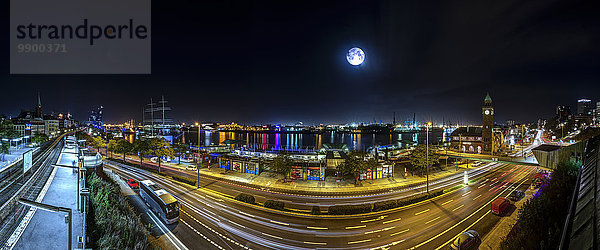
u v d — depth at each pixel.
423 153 63.38
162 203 33.25
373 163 57.66
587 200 10.55
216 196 44.72
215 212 36.75
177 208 33.09
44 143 113.06
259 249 26.81
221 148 92.56
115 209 28.20
